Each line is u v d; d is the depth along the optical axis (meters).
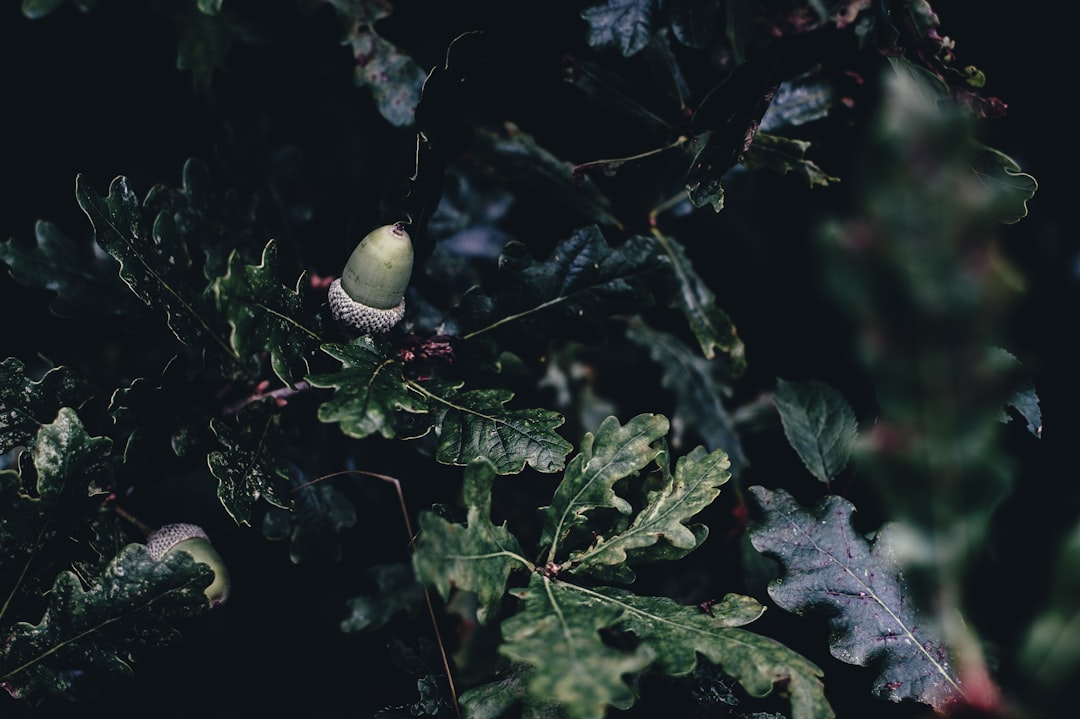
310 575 0.58
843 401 0.52
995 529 0.53
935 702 0.47
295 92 0.62
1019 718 0.41
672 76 0.54
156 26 0.62
